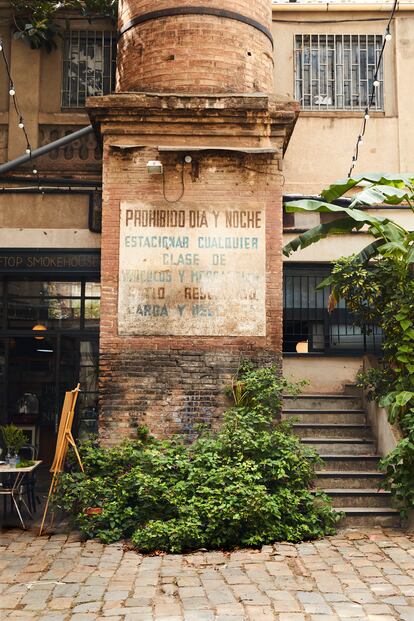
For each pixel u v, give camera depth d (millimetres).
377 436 10258
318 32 13359
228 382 9453
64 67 13016
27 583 6574
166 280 9586
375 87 12961
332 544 7922
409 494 8438
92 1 12562
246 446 8469
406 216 12672
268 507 7859
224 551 7703
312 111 13109
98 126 9977
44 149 11570
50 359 12359
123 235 9641
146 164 9727
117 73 10711
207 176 9727
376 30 13344
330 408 11461
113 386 9422
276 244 9664
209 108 9609
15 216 12328
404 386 9344
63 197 12375
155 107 9594
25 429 12242
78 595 6211
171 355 9484
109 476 8781
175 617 5629
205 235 9648
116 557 7469
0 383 12312
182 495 8156
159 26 10203
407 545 7836
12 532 8688
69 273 12195
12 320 12367
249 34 10359
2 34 12859
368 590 6305
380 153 13055
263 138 9773
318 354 12680
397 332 9656
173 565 7145
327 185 12938
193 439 9336
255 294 9594
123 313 9523
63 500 8539
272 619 5582
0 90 12805
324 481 9453
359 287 10211
